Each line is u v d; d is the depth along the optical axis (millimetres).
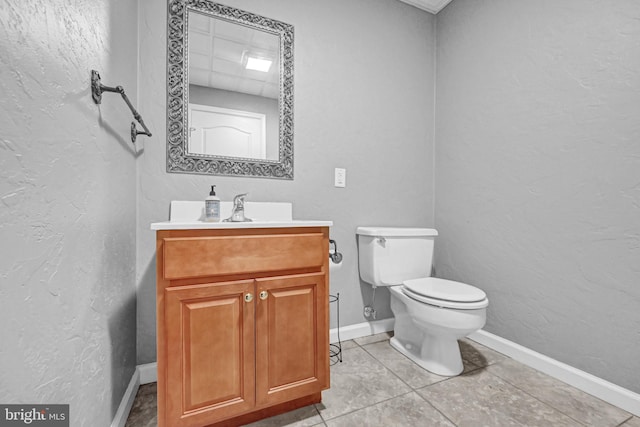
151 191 1330
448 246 1968
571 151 1325
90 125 776
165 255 890
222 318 957
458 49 1911
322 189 1705
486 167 1718
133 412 1114
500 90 1640
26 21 515
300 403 1143
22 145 505
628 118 1149
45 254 571
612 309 1190
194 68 1424
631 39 1144
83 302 730
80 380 709
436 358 1410
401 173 1962
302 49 1651
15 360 487
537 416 1098
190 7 1402
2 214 460
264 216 1508
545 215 1425
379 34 1885
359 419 1082
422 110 2043
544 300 1426
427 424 1057
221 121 1468
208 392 935
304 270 1107
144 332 1318
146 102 1325
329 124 1727
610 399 1168
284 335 1050
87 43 761
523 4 1527
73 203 682
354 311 1812
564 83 1353
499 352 1607
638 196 1123
